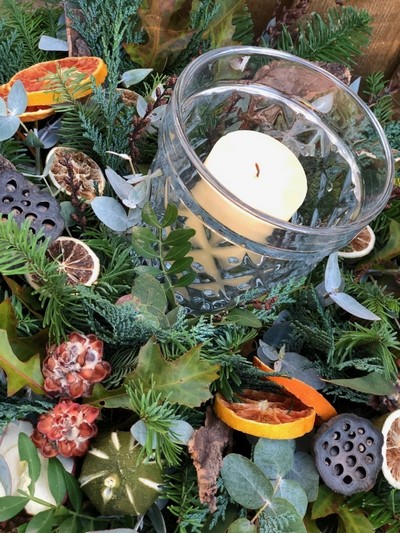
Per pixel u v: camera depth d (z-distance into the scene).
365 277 0.65
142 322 0.50
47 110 0.59
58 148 0.59
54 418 0.48
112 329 0.55
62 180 0.58
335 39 0.67
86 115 0.60
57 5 0.70
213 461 0.50
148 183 0.56
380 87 0.71
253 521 0.50
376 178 0.57
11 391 0.48
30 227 0.52
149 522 0.52
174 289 0.56
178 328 0.52
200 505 0.50
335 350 0.57
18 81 0.55
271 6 0.72
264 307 0.55
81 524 0.49
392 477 0.53
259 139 0.58
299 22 0.70
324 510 0.53
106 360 0.55
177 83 0.54
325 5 0.71
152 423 0.48
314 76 0.60
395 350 0.59
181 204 0.53
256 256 0.53
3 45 0.64
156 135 0.63
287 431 0.51
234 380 0.53
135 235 0.52
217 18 0.67
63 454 0.49
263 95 0.61
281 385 0.54
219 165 0.56
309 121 0.62
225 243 0.53
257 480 0.50
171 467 0.52
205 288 0.56
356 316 0.59
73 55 0.65
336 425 0.53
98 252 0.58
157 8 0.62
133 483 0.48
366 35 0.71
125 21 0.64
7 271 0.49
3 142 0.59
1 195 0.52
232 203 0.50
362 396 0.56
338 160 0.61
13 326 0.51
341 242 0.53
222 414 0.52
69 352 0.49
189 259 0.52
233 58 0.58
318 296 0.59
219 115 0.61
